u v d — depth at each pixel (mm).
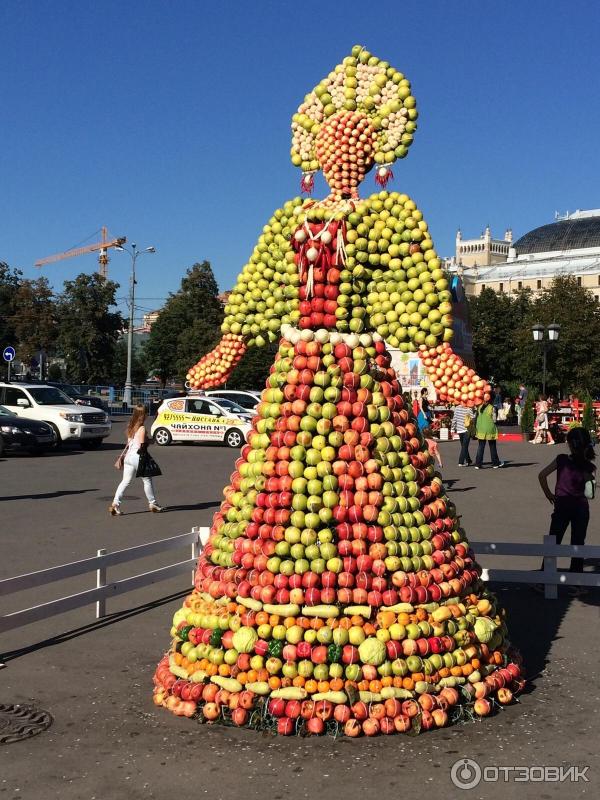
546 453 25016
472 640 5172
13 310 60781
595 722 5117
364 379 5184
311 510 4969
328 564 4914
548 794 4215
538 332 29672
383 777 4363
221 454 23641
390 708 4812
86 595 7160
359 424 5098
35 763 4566
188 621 5293
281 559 5004
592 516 13648
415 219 5219
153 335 63125
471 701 5102
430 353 5238
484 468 20641
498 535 11461
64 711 5301
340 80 5641
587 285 103250
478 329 51781
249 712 4910
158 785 4305
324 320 5352
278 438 5137
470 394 5113
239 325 5891
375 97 5516
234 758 4582
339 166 5625
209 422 26094
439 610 5016
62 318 61938
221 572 5246
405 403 5469
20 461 21109
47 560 9609
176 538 8242
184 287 63406
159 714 5211
